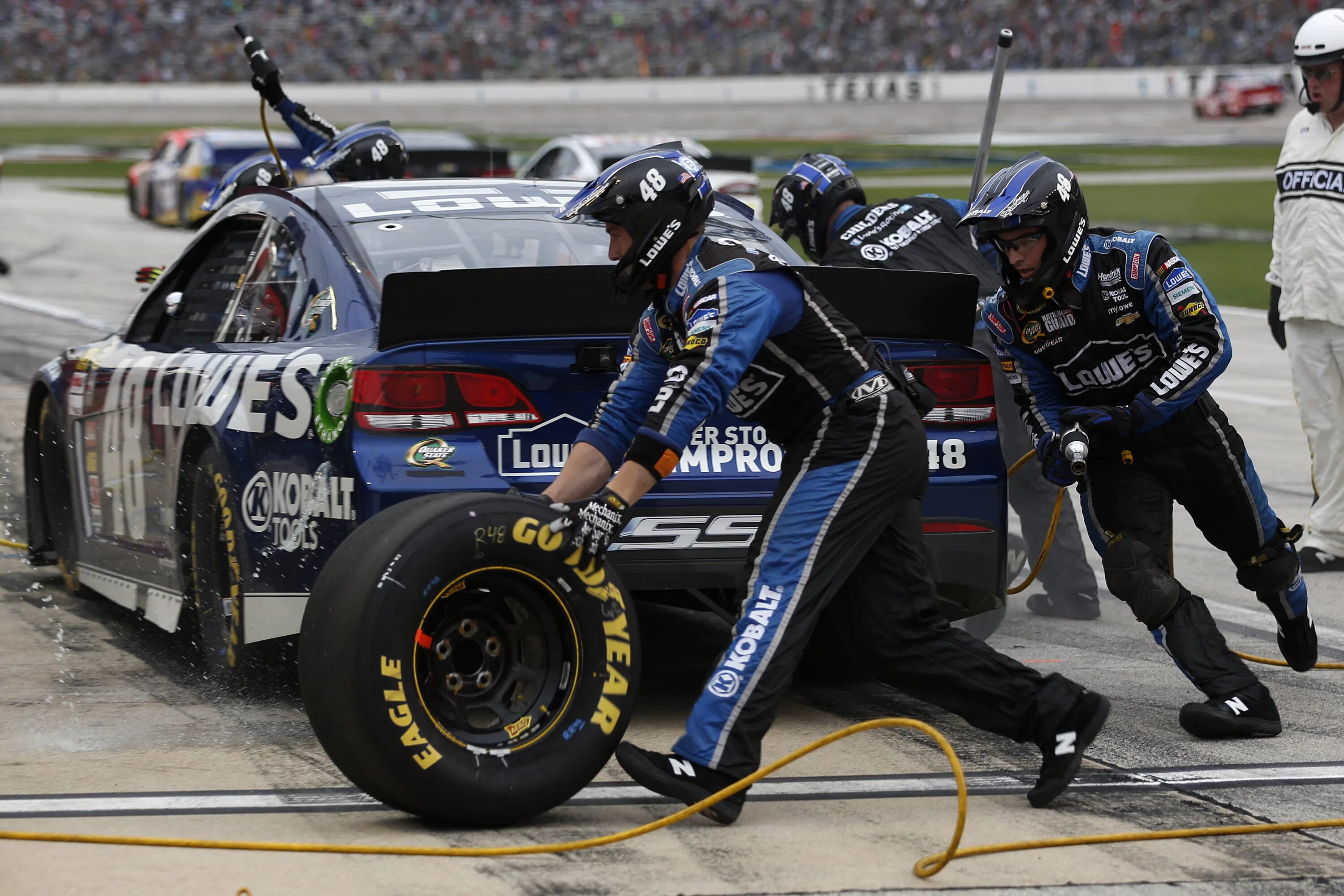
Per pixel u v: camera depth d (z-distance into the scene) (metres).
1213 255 70.81
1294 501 27.75
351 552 11.62
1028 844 11.54
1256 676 15.17
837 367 12.06
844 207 19.69
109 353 19.22
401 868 10.98
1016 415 20.05
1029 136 166.62
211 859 11.13
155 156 90.81
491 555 11.69
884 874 10.98
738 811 11.88
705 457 14.31
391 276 13.24
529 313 13.70
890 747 14.39
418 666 11.77
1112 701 16.28
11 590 21.38
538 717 12.06
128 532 18.28
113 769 13.45
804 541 12.02
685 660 17.67
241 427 14.95
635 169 11.80
